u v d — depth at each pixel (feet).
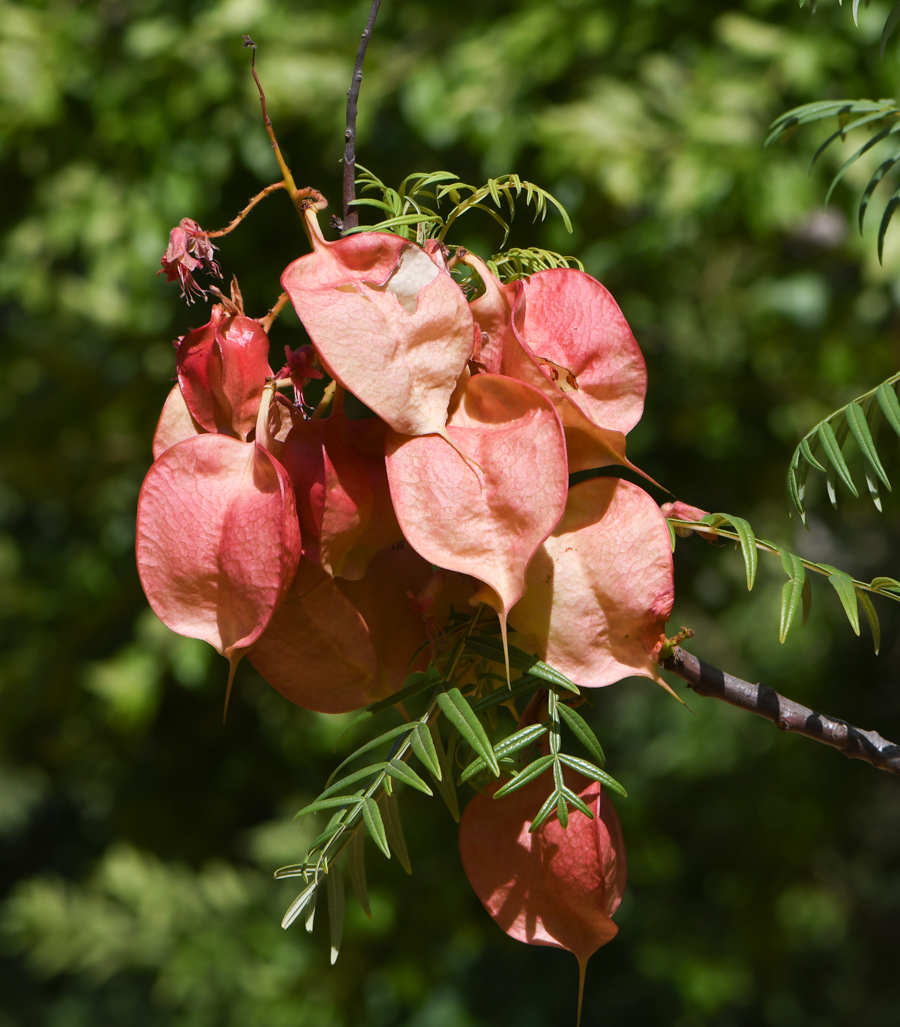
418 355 3.16
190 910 9.86
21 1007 16.51
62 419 9.87
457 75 7.68
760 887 9.42
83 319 9.38
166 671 9.23
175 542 3.17
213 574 3.17
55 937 10.41
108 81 8.31
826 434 3.40
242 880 10.18
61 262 9.55
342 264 3.18
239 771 9.84
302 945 9.82
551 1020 10.98
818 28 6.96
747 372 8.67
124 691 8.54
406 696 3.22
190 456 3.18
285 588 3.14
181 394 3.25
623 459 3.21
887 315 7.79
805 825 9.26
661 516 3.20
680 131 7.33
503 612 3.13
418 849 8.98
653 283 8.41
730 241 8.13
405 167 8.21
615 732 11.57
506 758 3.23
